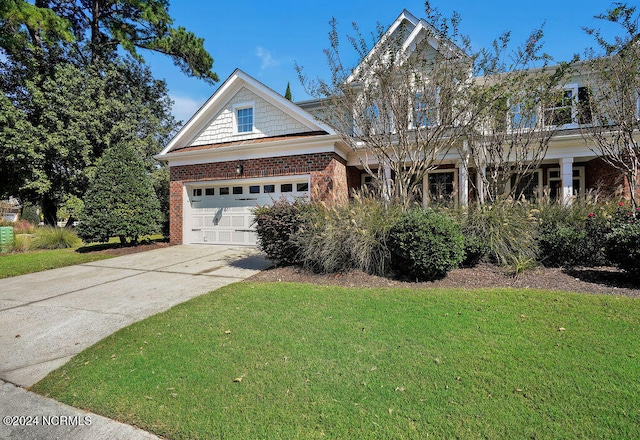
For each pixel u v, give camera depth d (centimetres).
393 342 349
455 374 287
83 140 1508
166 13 1909
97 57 1706
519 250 625
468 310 425
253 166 1109
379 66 723
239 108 1203
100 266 888
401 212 652
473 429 224
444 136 827
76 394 291
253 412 253
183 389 287
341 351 337
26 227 1416
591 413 233
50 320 489
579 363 293
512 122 812
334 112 824
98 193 1126
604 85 705
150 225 1191
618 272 569
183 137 1267
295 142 1030
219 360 331
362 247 629
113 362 343
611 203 741
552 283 531
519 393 257
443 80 690
